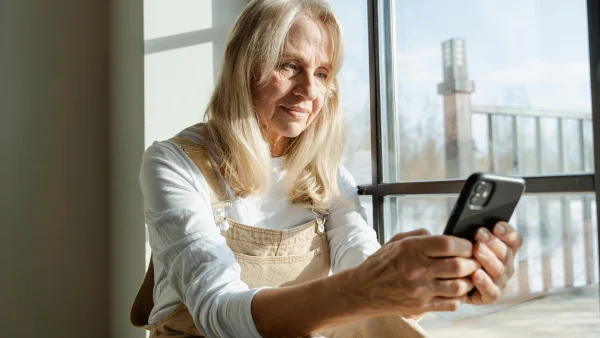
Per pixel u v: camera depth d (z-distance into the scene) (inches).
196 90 84.5
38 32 99.3
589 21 43.9
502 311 55.8
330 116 53.9
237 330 34.8
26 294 96.2
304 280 49.3
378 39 68.7
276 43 47.1
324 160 53.2
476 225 29.4
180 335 44.4
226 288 37.4
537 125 50.6
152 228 43.8
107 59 104.0
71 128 100.8
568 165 47.6
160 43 81.9
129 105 88.0
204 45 85.5
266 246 48.0
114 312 98.0
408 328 40.9
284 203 51.8
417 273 28.2
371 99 69.1
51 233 98.4
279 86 47.8
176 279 40.3
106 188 103.0
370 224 72.3
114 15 98.4
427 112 63.7
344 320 31.6
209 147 49.6
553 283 50.4
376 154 68.7
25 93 97.7
